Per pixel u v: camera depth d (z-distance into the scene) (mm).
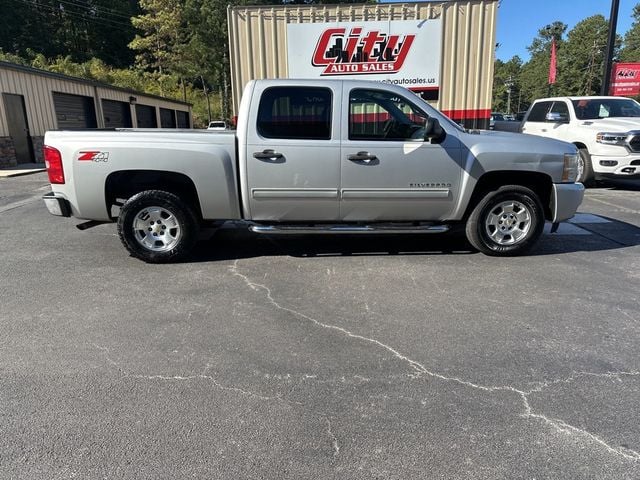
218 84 46844
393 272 5105
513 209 5574
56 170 5156
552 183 5480
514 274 5047
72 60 47625
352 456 2369
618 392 2906
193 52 43656
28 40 45969
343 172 5184
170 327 3795
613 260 5547
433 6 9766
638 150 9719
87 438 2496
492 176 5500
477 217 5504
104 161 5047
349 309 4133
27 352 3395
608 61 13797
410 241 6418
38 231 7043
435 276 4973
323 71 10117
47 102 18375
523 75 99688
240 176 5203
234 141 5219
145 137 5133
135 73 44000
